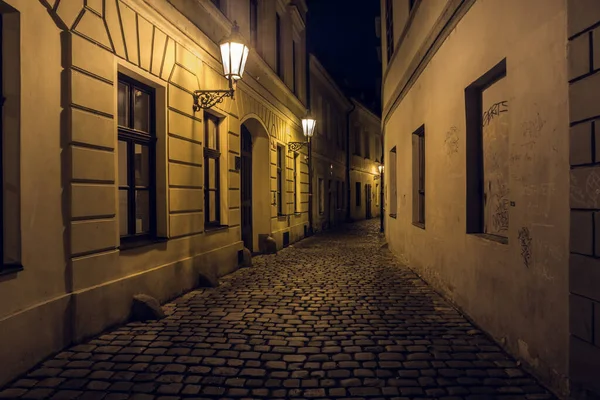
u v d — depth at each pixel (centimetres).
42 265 404
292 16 1445
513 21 400
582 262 296
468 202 538
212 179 841
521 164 387
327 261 1060
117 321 507
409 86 889
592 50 287
